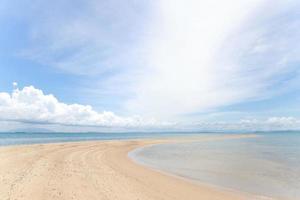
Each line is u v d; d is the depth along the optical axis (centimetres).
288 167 1800
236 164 1930
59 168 1258
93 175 1138
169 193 925
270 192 1066
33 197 744
